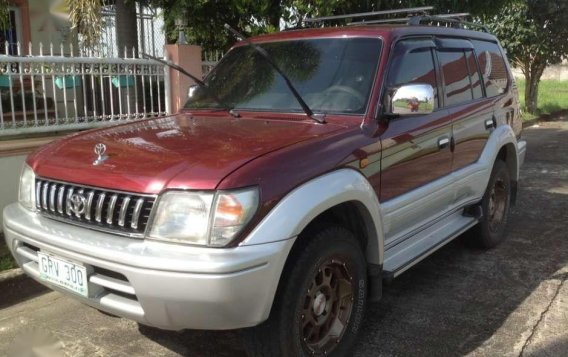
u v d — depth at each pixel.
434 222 4.28
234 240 2.57
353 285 3.28
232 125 3.55
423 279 4.63
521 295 4.30
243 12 7.66
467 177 4.53
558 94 22.77
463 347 3.53
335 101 3.63
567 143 12.13
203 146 3.03
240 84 4.20
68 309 4.14
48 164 3.21
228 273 2.50
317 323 3.12
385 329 3.77
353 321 3.32
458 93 4.60
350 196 3.07
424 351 3.49
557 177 8.60
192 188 2.62
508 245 5.47
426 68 4.17
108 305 2.78
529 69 16.56
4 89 5.72
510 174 5.68
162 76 7.13
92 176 2.91
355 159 3.20
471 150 4.70
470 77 4.87
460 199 4.60
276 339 2.83
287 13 7.30
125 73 6.64
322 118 3.54
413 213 3.84
